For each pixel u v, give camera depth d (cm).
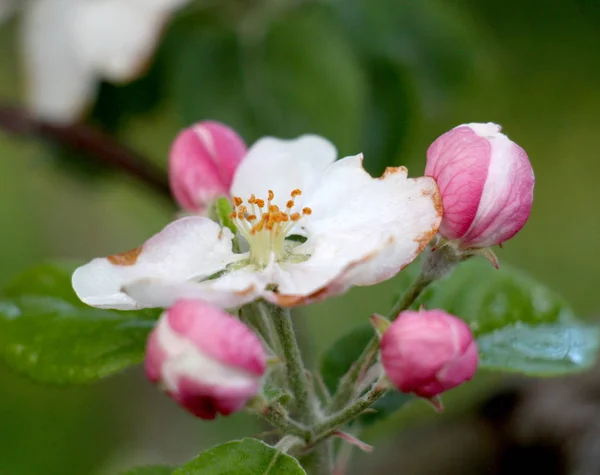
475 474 30
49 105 31
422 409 31
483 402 30
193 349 22
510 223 24
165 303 23
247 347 22
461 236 24
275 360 23
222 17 31
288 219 25
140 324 26
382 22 31
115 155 31
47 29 31
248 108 30
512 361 26
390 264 23
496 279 27
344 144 30
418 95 31
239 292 23
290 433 24
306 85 30
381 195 24
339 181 25
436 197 24
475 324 27
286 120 30
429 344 23
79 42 30
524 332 27
